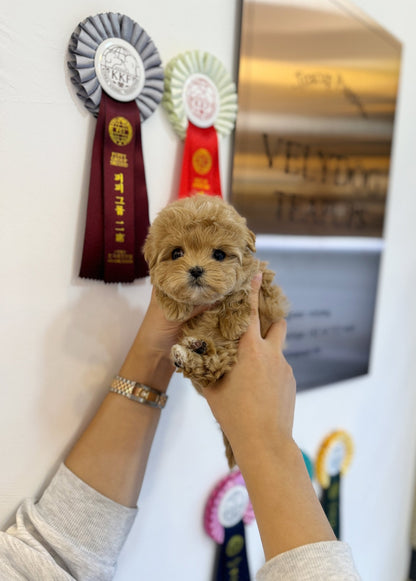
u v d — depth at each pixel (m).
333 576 0.42
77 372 0.66
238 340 0.56
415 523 1.53
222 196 0.80
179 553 0.85
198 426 0.85
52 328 0.63
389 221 1.18
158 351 0.64
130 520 0.65
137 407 0.65
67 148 0.61
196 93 0.71
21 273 0.59
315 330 1.02
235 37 0.78
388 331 1.26
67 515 0.59
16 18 0.54
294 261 0.94
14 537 0.56
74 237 0.63
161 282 0.49
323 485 1.12
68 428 0.66
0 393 0.59
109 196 0.63
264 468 0.50
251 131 0.81
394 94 1.06
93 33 0.59
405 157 1.18
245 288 0.54
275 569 0.44
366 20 0.96
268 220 0.87
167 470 0.81
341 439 1.14
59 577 0.54
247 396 0.53
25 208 0.58
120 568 0.76
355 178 1.03
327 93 0.92
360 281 1.10
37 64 0.56
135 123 0.65
